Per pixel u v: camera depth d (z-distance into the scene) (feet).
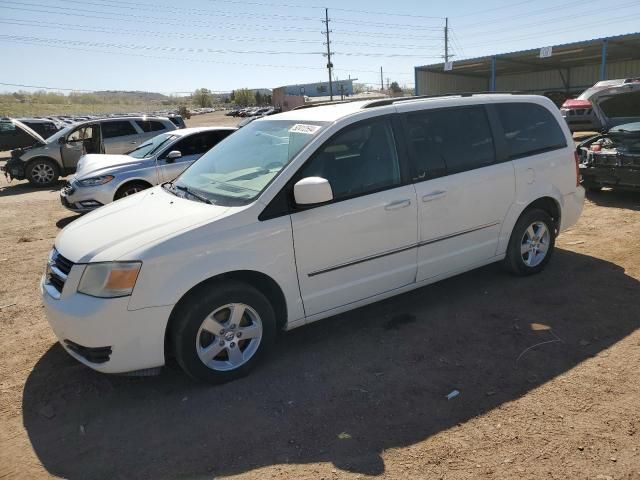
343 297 13.08
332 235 12.50
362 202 12.84
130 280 10.43
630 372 11.40
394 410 10.55
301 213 12.06
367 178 13.10
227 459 9.37
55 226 29.96
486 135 15.48
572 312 14.49
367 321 14.67
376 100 14.53
